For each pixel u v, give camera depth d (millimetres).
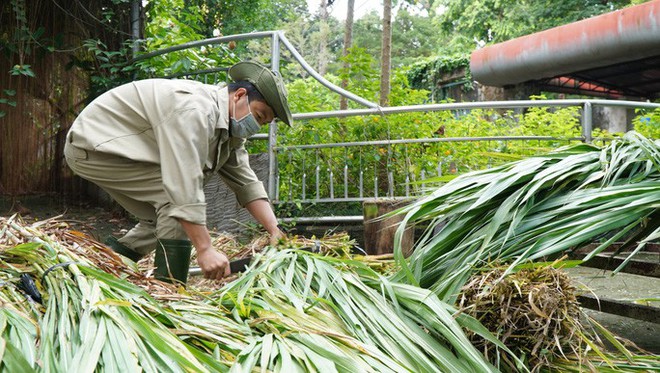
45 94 6828
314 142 5852
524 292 2375
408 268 2654
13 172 6680
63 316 1875
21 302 1963
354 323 2318
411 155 5980
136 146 3090
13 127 6656
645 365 2486
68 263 2150
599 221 2541
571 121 9305
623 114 15461
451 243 2881
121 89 3162
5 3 6465
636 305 3498
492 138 5758
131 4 6926
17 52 6426
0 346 1536
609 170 2721
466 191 2959
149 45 6930
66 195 6953
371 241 4461
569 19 21109
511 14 22344
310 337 2068
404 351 2266
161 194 3117
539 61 12094
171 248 3004
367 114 5664
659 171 2732
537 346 2342
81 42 6906
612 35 10805
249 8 15641
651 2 10320
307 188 5918
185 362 1763
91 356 1709
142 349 1803
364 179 5949
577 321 2443
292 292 2498
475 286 2512
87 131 3137
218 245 3941
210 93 3104
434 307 2422
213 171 3199
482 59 13227
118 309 1959
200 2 14734
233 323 2172
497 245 2707
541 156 3064
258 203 3553
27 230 2453
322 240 3381
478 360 2252
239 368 1839
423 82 19266
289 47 5891
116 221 6406
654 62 12430
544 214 2715
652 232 2598
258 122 3188
